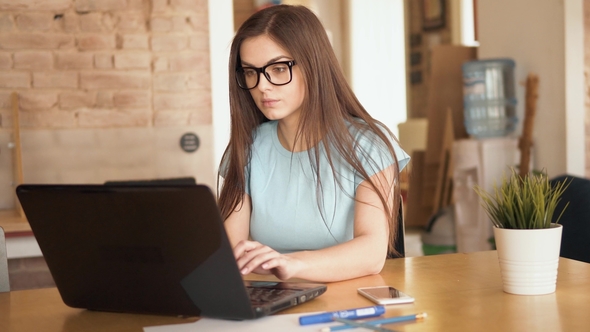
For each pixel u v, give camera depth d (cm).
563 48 396
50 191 116
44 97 329
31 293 144
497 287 132
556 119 404
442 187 514
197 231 108
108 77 336
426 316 112
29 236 280
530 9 419
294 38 155
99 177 336
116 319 120
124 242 115
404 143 692
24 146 328
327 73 160
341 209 164
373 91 744
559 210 197
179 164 344
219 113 347
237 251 132
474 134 446
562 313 112
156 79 341
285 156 172
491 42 456
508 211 127
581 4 395
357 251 144
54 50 330
